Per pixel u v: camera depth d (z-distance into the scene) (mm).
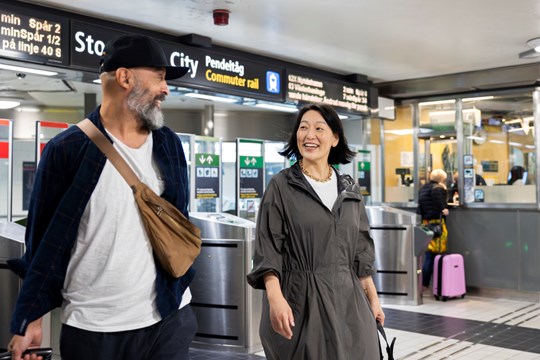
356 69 7770
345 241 2418
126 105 1924
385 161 9180
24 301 1800
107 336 1850
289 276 2387
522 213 8062
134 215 1892
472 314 6988
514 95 8164
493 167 8367
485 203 8398
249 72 6457
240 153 6445
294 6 5113
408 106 9078
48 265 1813
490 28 5926
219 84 6125
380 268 7762
